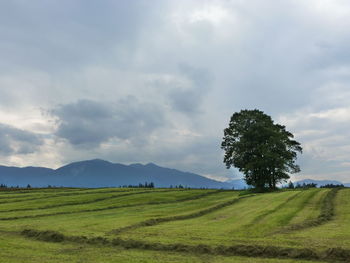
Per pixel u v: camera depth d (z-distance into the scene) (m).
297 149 96.94
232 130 98.06
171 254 22.98
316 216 39.31
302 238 26.03
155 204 67.44
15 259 21.69
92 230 32.66
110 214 49.69
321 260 20.47
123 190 101.81
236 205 57.56
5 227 36.84
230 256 22.08
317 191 74.62
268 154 86.19
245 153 93.19
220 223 36.84
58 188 113.44
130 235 29.36
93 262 20.86
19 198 76.50
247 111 97.06
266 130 90.81
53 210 56.22
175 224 36.78
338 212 43.19
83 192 93.44
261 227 32.62
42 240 29.50
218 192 100.56
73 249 25.14
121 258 21.88
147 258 21.80
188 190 105.31
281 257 21.44
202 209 52.69
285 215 40.81
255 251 22.45
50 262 20.88
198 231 31.09
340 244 23.39
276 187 93.94
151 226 35.47
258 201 61.28
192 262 20.61
